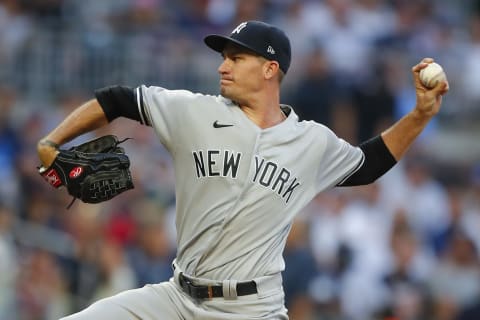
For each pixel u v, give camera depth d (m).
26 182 44.78
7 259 36.75
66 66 53.59
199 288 19.09
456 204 50.22
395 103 54.84
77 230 40.53
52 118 50.78
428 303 43.44
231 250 19.02
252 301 19.02
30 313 37.31
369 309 42.84
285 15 58.56
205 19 58.38
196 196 19.12
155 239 41.09
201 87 54.97
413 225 49.03
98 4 57.62
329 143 19.78
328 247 44.28
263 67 19.55
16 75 53.19
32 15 55.97
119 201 43.31
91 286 37.47
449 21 62.28
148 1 57.94
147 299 19.34
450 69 59.31
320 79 54.19
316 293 40.66
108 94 19.52
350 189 47.31
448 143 56.53
